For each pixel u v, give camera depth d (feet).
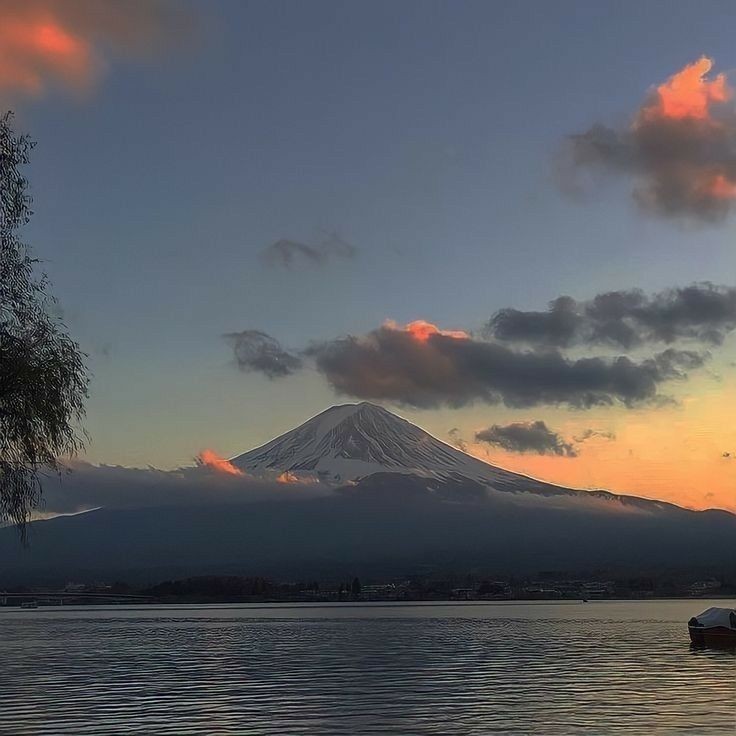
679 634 408.87
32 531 105.91
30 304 100.68
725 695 177.88
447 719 148.87
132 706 168.04
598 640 365.20
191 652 313.94
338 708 163.32
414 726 142.20
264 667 252.21
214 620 629.51
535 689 190.80
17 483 101.86
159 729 141.28
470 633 429.38
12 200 98.17
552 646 331.16
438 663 261.44
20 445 100.99
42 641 385.50
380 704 168.45
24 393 99.66
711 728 137.90
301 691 190.90
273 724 145.38
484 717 150.71
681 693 181.57
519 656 284.61
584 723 143.33
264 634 434.30
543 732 135.33
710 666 243.40
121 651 321.73
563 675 220.64
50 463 102.99
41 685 205.67
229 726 143.54
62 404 102.68
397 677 219.82
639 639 370.94
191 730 140.15
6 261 98.17
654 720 145.69
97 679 219.61
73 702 174.29
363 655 294.87
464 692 186.50
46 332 102.01
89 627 526.98
